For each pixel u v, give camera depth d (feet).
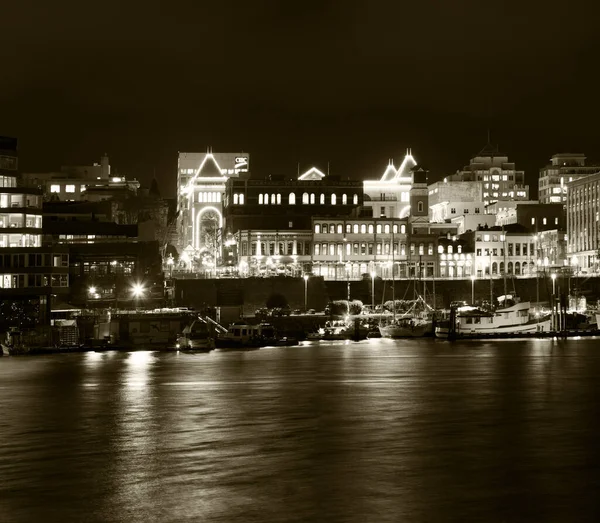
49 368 506.89
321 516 214.90
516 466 259.80
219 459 270.87
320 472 254.06
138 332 649.20
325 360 547.90
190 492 235.40
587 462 264.52
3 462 269.64
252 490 236.63
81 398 390.63
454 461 266.16
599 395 392.88
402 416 340.59
